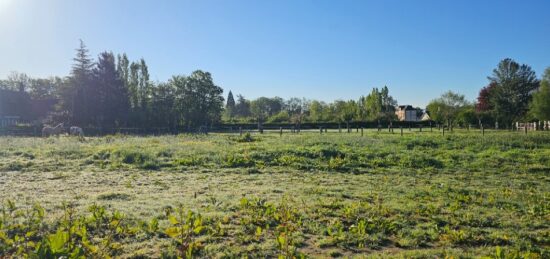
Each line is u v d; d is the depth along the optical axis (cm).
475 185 1188
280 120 6481
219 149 1844
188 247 501
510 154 1828
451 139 2403
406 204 850
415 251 559
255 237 590
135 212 725
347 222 697
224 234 607
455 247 589
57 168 1402
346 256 541
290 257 484
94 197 877
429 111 7019
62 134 3706
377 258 528
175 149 1834
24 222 605
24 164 1440
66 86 5581
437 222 713
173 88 6281
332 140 2323
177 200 852
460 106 7150
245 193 955
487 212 806
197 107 6269
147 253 520
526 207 859
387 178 1270
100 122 5462
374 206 809
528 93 7131
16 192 948
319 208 780
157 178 1209
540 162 1664
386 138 2492
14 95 7394
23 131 4206
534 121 5597
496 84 7412
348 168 1464
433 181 1237
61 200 834
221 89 6531
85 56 5653
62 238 389
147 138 2889
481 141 2267
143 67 6247
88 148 1892
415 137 2584
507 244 609
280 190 997
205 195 925
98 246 515
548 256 554
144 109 5959
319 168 1462
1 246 501
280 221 660
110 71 5612
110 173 1301
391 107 7944
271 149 1797
